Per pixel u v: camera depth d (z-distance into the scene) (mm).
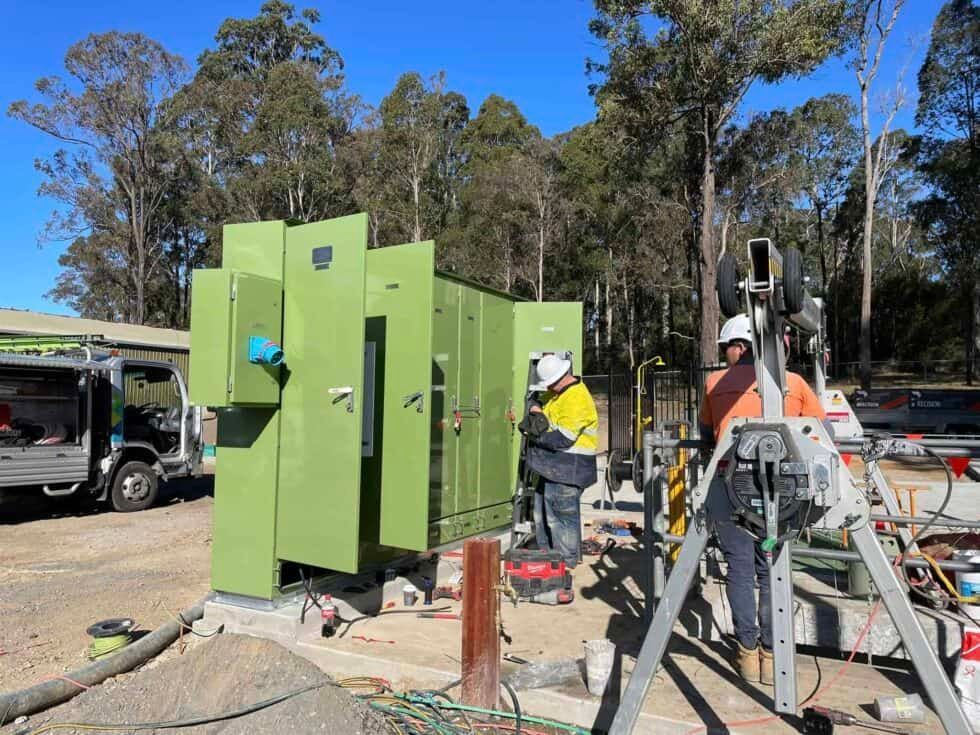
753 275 2494
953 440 2859
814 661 3898
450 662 3965
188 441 11508
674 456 5457
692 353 36406
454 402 6027
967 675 3139
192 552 7977
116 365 10398
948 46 35938
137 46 37844
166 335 19672
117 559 7621
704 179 25188
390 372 4891
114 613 5625
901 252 51625
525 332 7156
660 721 3189
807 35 21516
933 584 3725
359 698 3643
